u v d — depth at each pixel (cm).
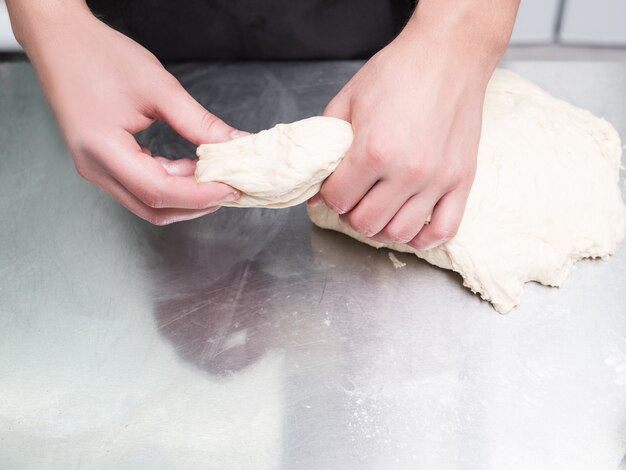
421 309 92
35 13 84
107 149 78
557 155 97
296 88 128
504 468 77
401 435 80
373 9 127
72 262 100
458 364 86
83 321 92
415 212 80
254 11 126
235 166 78
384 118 75
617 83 126
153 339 90
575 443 78
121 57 83
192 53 133
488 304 92
